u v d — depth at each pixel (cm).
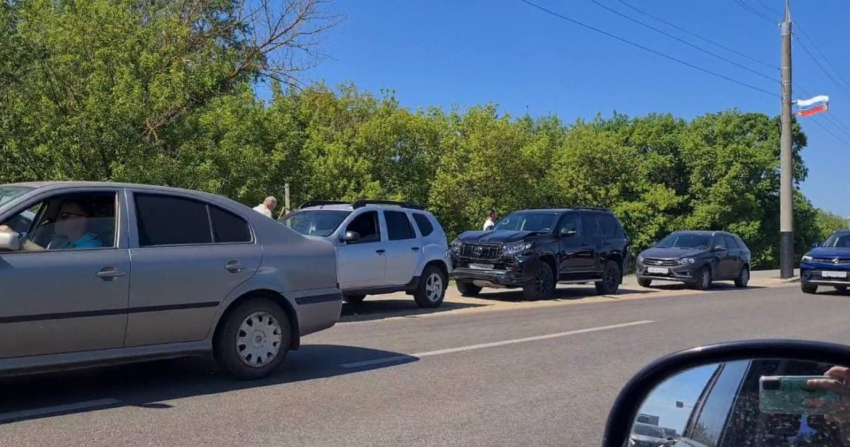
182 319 687
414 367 847
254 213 766
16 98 1414
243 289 729
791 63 2728
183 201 714
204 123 1672
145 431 577
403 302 1556
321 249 804
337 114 2819
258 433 580
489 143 2859
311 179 2188
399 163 2773
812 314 1466
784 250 2734
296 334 775
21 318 593
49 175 1430
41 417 608
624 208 3716
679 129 4497
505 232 1698
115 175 1438
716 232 2261
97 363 641
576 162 3494
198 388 718
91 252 640
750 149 4262
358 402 683
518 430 609
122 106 1469
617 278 1878
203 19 2202
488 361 893
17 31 1499
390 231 1359
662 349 998
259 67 2148
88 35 1576
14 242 579
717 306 1606
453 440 578
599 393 741
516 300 1678
